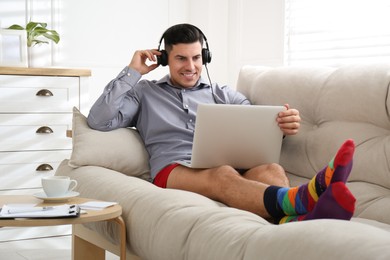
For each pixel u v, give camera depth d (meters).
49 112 3.38
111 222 1.98
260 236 1.36
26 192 3.35
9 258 2.95
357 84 2.12
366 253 1.12
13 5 3.75
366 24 3.40
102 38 4.08
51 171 3.40
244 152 2.15
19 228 3.33
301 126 2.27
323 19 3.65
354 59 3.48
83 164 2.35
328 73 2.29
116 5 4.13
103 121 2.42
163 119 2.46
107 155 2.37
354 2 3.46
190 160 2.35
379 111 2.04
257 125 2.12
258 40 4.11
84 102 3.46
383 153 1.97
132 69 2.49
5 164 3.30
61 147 3.42
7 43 3.43
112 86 2.45
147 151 2.49
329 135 2.14
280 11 3.93
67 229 3.45
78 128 2.43
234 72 4.30
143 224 1.78
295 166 2.24
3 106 3.27
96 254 2.38
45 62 3.86
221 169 2.04
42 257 2.97
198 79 2.59
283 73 2.43
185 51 2.49
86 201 1.96
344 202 1.51
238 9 4.23
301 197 1.71
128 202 1.91
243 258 1.36
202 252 1.51
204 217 1.62
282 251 1.26
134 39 4.21
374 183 2.00
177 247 1.62
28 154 3.35
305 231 1.27
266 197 1.83
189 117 2.50
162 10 4.31
